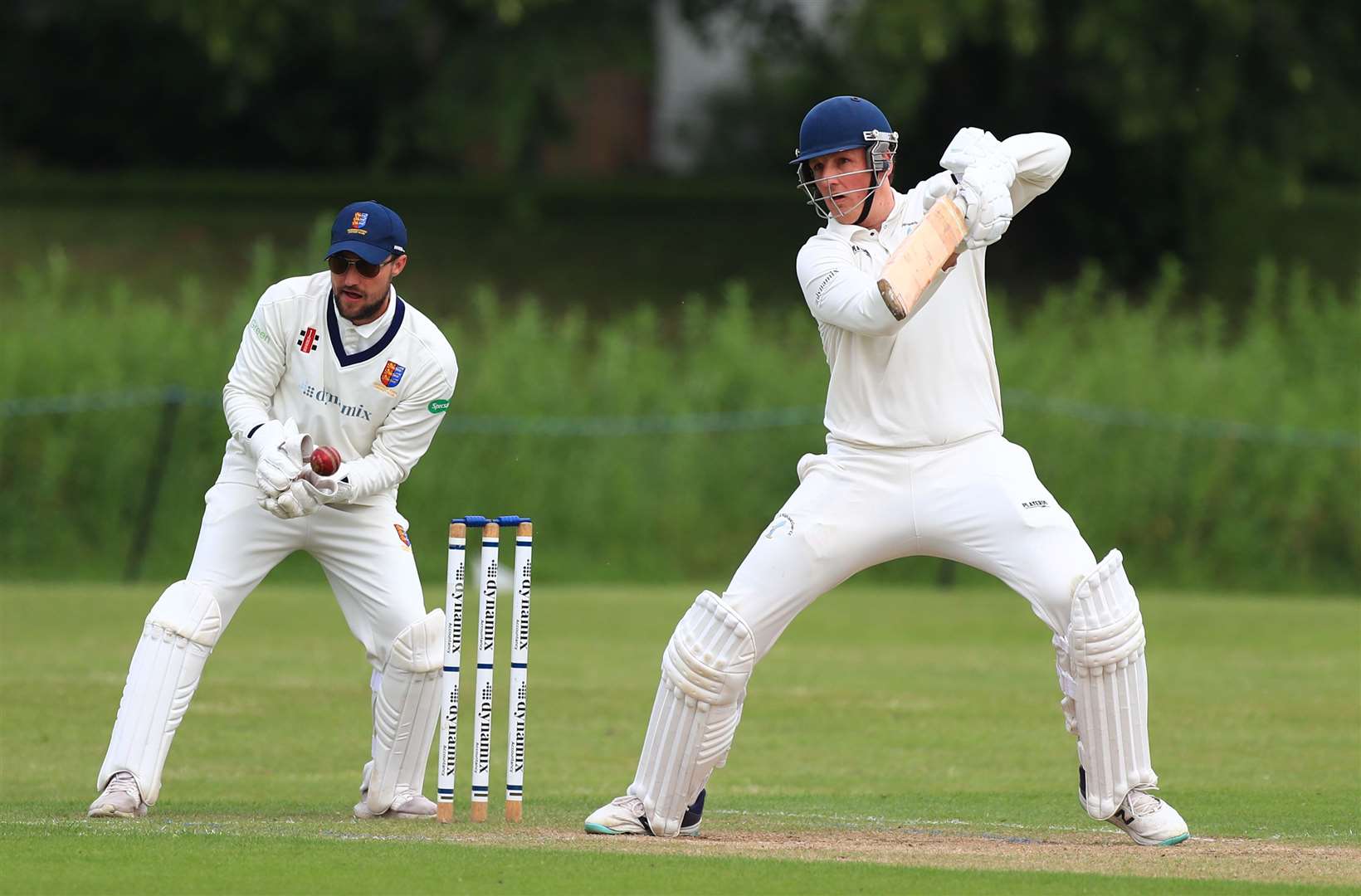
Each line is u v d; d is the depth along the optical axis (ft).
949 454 61.72
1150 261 289.12
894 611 162.09
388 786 68.49
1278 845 61.62
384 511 68.39
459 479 187.21
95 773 83.92
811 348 207.41
